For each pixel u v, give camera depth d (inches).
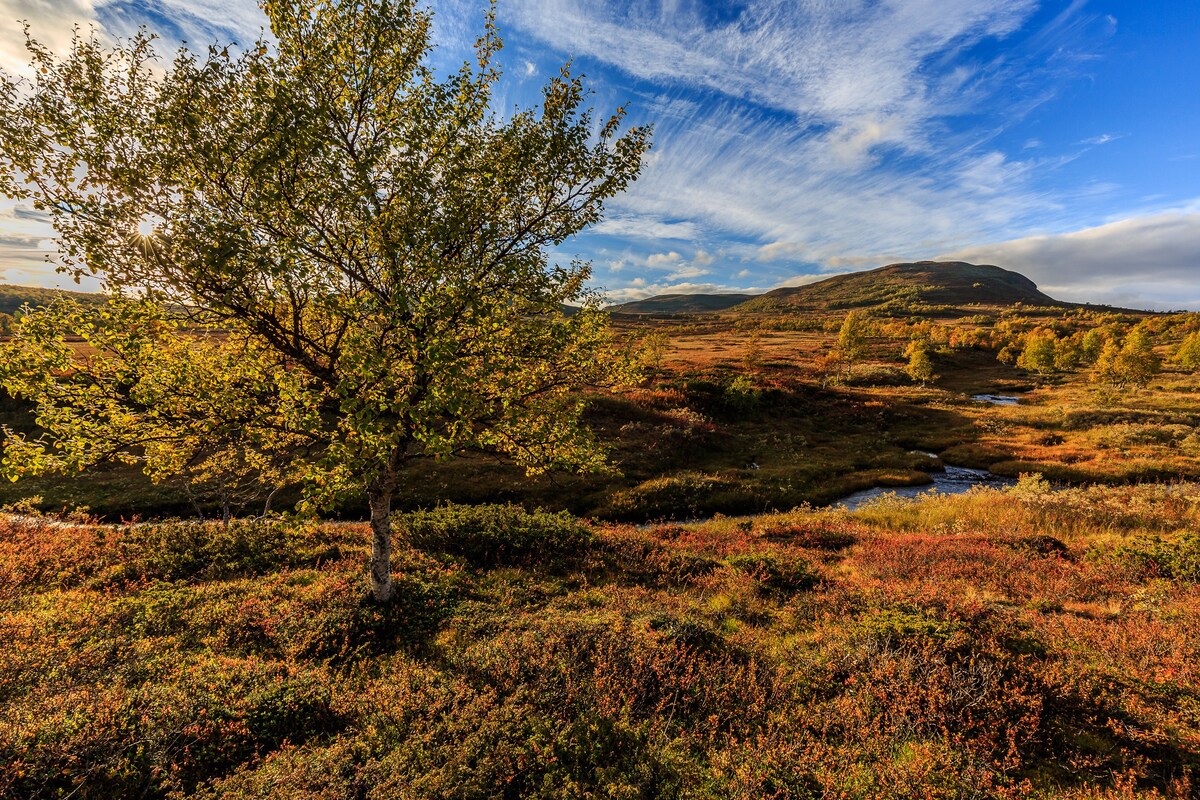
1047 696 298.0
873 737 274.7
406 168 332.2
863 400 2331.4
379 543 442.3
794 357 3838.6
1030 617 403.5
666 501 1151.6
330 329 389.7
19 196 273.6
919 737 275.0
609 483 1240.2
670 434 1581.0
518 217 393.4
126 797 220.1
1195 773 245.0
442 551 609.6
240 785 227.9
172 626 395.9
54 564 532.7
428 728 275.4
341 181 303.6
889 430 1983.3
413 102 345.7
